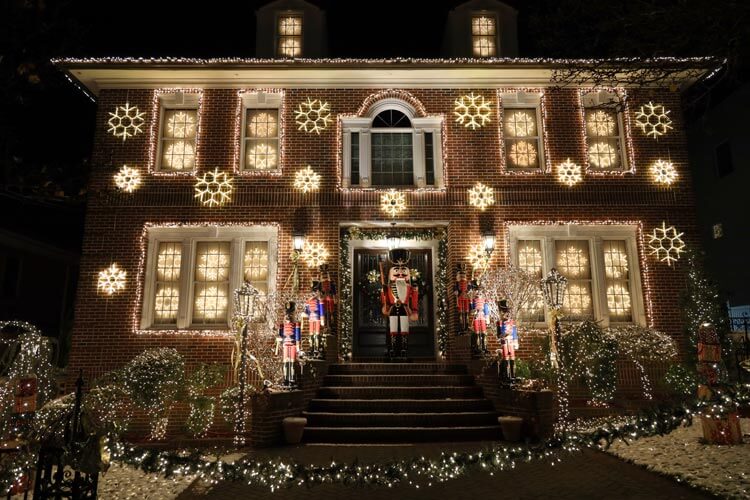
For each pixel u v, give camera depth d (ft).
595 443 20.68
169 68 42.42
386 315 41.75
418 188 43.16
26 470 19.34
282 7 46.44
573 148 43.70
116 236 41.63
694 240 42.47
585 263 42.96
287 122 43.96
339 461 26.68
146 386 33.65
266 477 19.63
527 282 39.29
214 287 42.09
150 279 41.63
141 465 18.97
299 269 41.68
